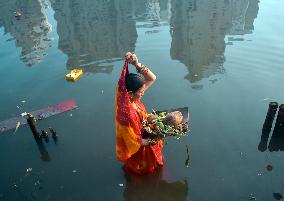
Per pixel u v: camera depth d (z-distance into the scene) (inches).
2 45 421.1
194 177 205.8
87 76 328.8
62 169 219.6
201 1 546.9
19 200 199.0
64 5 581.3
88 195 199.2
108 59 362.3
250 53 350.9
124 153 185.9
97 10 542.3
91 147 236.2
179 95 286.0
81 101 288.4
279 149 225.3
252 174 205.6
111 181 207.9
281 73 310.8
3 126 263.9
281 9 484.4
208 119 254.5
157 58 355.6
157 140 191.2
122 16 503.8
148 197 195.6
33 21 508.7
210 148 227.0
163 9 523.8
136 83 177.3
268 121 230.2
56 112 275.6
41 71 345.7
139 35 422.6
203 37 401.1
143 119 189.3
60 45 409.7
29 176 215.9
